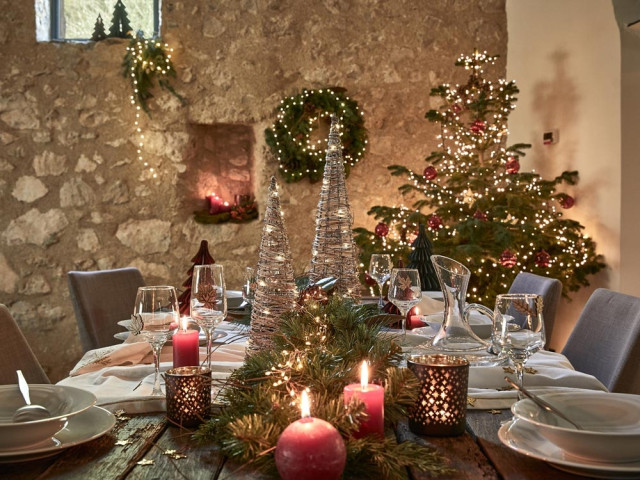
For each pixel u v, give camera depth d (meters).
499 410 1.21
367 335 1.24
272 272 1.51
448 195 4.28
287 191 4.82
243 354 1.69
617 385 1.69
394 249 4.14
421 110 4.91
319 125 4.80
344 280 1.98
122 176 4.74
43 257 4.71
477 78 4.36
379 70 4.88
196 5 4.77
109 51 4.70
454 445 1.03
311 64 4.84
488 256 4.09
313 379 1.06
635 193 3.88
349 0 4.86
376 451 0.90
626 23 3.78
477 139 4.43
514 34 4.88
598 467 0.88
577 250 4.10
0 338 1.70
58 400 1.15
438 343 1.55
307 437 0.80
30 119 4.69
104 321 2.70
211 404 1.21
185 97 4.76
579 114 4.24
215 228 4.81
